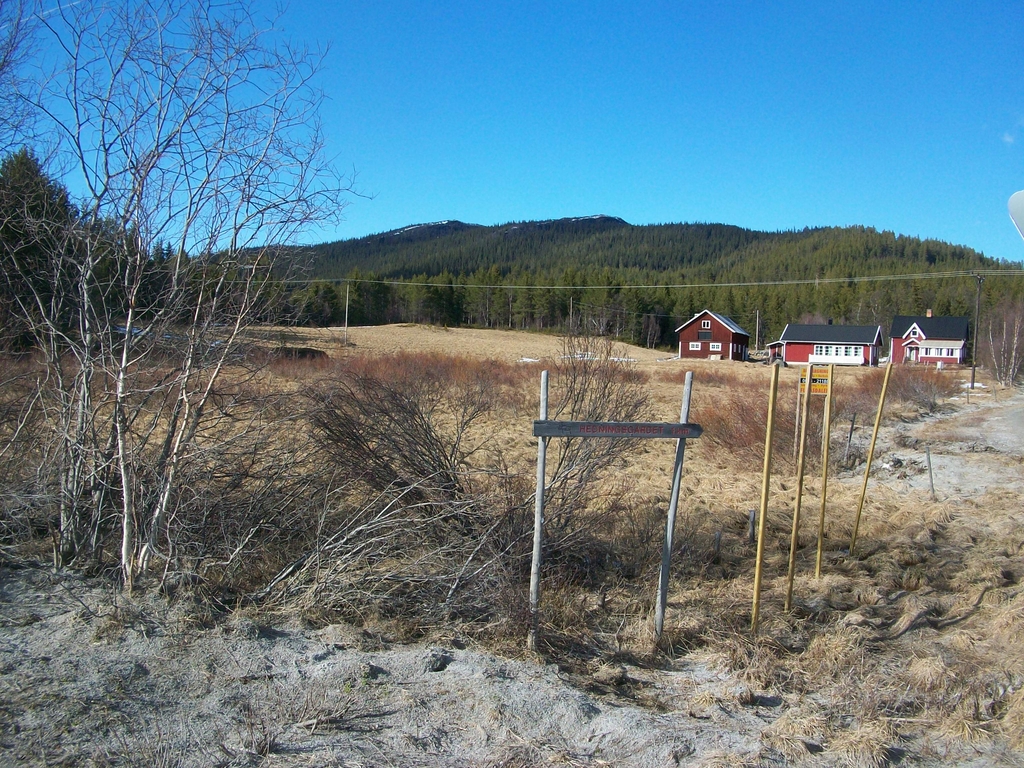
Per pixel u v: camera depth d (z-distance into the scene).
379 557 5.84
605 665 4.99
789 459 14.87
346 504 6.53
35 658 4.20
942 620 6.23
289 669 4.34
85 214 5.54
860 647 5.34
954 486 12.88
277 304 5.78
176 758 3.42
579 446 7.05
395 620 5.30
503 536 6.37
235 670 4.28
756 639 5.53
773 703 4.59
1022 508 10.82
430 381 9.72
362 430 6.49
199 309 5.53
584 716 4.05
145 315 5.74
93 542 5.59
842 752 3.86
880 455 15.80
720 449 15.81
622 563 7.34
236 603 5.25
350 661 4.46
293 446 6.41
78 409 5.57
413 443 6.61
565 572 6.70
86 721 3.65
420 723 3.88
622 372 7.50
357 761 3.50
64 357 6.03
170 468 5.38
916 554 8.23
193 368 5.52
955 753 3.97
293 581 5.49
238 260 5.56
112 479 5.81
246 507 6.00
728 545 8.49
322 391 6.39
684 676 4.95
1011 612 5.80
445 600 5.58
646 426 4.98
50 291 6.02
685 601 6.41
